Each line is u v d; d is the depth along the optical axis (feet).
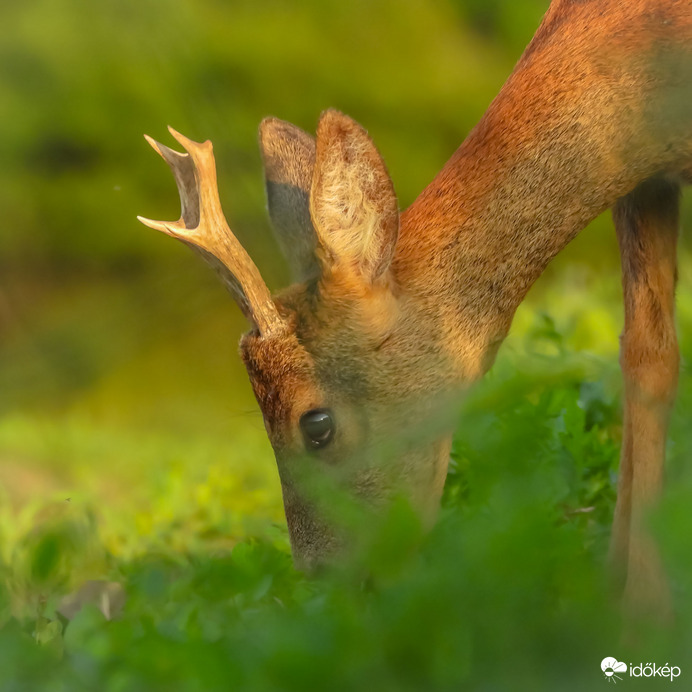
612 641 16.67
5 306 88.84
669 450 31.78
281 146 31.12
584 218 29.09
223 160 86.33
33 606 28.48
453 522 18.62
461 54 100.63
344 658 16.06
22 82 94.84
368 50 99.30
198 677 16.62
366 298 27.14
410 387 27.84
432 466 28.04
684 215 37.96
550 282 80.74
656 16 28.19
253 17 98.48
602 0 29.04
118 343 86.12
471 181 28.86
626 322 30.01
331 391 27.68
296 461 27.91
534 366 25.55
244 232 69.56
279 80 96.63
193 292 88.69
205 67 95.71
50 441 63.26
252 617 20.97
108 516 40.45
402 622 16.06
